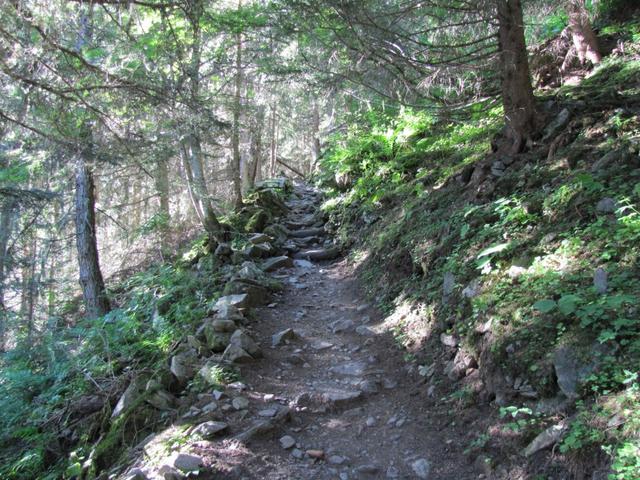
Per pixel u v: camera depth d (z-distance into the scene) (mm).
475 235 5863
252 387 5082
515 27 6301
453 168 8219
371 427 4434
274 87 12953
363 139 12453
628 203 4398
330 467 3914
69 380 7594
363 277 8250
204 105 7008
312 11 6445
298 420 4559
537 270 4488
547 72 8859
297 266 9820
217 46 10664
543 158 6238
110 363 7008
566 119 6406
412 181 9398
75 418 6418
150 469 3877
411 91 6801
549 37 9234
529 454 3299
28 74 5062
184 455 3785
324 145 24125
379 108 12641
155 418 4980
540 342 3803
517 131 6695
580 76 7938
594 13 8727
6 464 6109
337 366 5648
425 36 6965
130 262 15531
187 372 5562
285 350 6074
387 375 5297
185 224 16266
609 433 2875
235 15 9148
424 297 6020
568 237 4633
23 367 8695
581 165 5508
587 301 3707
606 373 3188
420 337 5590
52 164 9320
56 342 8789
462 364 4570
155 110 6250
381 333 6211
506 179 6297
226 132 8164
